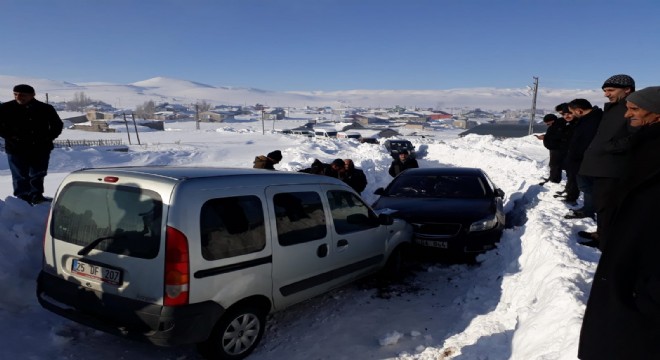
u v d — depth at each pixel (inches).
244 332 149.1
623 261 66.6
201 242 132.0
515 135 2578.7
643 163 66.7
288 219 162.9
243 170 168.6
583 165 181.2
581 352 72.1
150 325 128.0
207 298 133.3
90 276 140.1
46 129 228.1
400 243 233.5
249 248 145.9
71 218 147.1
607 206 75.7
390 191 311.0
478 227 245.9
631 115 79.2
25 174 229.8
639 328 63.8
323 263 178.4
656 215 63.9
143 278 129.6
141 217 132.6
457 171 323.6
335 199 190.7
